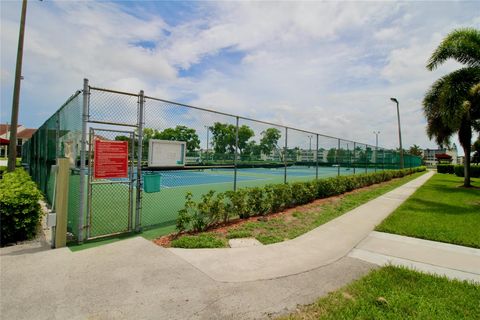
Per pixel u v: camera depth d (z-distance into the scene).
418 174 33.78
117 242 4.70
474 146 39.59
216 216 6.10
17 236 4.80
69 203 5.58
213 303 2.92
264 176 22.31
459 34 12.92
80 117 4.92
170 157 5.89
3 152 53.44
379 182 18.27
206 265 3.92
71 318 2.58
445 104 12.87
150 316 2.65
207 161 8.98
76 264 3.78
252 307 2.88
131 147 5.32
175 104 6.04
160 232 5.53
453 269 4.12
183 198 9.59
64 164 4.53
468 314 2.89
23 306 2.74
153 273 3.57
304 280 3.56
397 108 28.62
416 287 3.46
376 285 3.47
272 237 5.45
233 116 7.39
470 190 14.37
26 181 6.50
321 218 7.24
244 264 4.02
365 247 5.04
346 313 2.81
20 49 11.14
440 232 5.91
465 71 12.75
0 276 3.37
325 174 24.36
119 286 3.21
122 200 8.70
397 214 7.79
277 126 9.27
